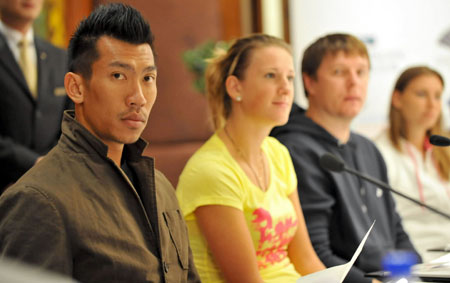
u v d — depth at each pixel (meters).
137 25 1.94
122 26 1.92
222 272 2.56
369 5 6.20
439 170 4.32
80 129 1.89
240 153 2.78
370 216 3.41
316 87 3.44
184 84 7.99
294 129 3.35
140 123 1.95
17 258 1.67
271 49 2.82
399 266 2.39
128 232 1.88
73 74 1.94
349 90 3.38
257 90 2.78
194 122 8.04
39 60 4.20
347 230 3.18
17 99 4.05
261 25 6.89
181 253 2.16
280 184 2.88
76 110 1.97
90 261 1.78
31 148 4.09
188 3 7.92
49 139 4.17
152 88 1.99
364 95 3.45
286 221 2.78
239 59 2.84
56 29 6.63
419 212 4.17
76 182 1.83
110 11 1.94
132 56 1.92
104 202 1.85
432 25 6.15
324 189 3.19
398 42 6.17
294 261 2.91
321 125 3.43
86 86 1.92
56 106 4.21
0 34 4.08
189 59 7.07
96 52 1.90
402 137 4.36
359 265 3.17
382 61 6.18
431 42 6.15
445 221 4.16
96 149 1.90
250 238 2.57
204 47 7.05
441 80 4.38
